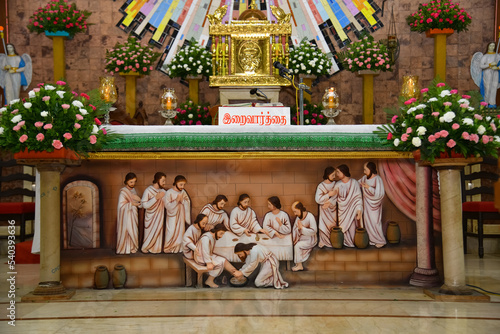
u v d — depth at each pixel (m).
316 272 3.50
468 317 2.68
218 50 5.03
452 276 3.16
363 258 3.51
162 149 3.40
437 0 6.64
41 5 6.92
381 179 3.55
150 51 6.47
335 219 3.53
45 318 2.70
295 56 6.03
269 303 3.02
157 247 3.50
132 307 2.94
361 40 6.46
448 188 3.20
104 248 3.50
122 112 5.74
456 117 3.11
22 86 6.89
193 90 6.56
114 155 3.43
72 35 6.65
